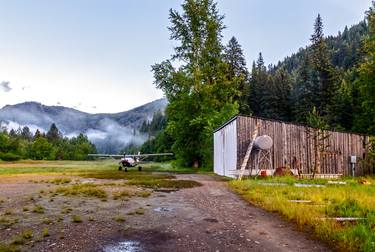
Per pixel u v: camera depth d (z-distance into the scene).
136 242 7.06
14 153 98.50
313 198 11.61
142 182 17.66
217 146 28.94
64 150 128.25
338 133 26.02
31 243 6.89
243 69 67.56
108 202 11.30
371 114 41.03
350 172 26.03
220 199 12.37
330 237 7.42
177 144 37.81
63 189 14.32
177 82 36.06
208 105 35.91
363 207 10.02
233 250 6.67
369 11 39.53
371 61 38.38
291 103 66.00
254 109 66.81
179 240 7.23
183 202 11.55
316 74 64.25
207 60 37.16
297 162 24.02
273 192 13.26
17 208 10.20
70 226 8.15
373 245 6.49
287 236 7.61
